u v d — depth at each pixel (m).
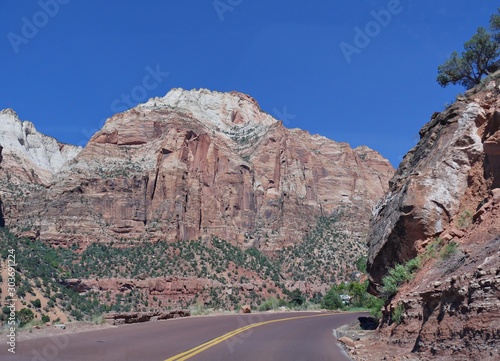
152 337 17.81
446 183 17.56
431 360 11.21
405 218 17.83
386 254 19.91
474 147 17.48
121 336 17.53
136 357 12.84
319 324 29.53
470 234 15.18
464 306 11.23
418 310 14.32
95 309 62.22
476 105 18.58
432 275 15.09
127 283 94.31
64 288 64.50
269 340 19.44
